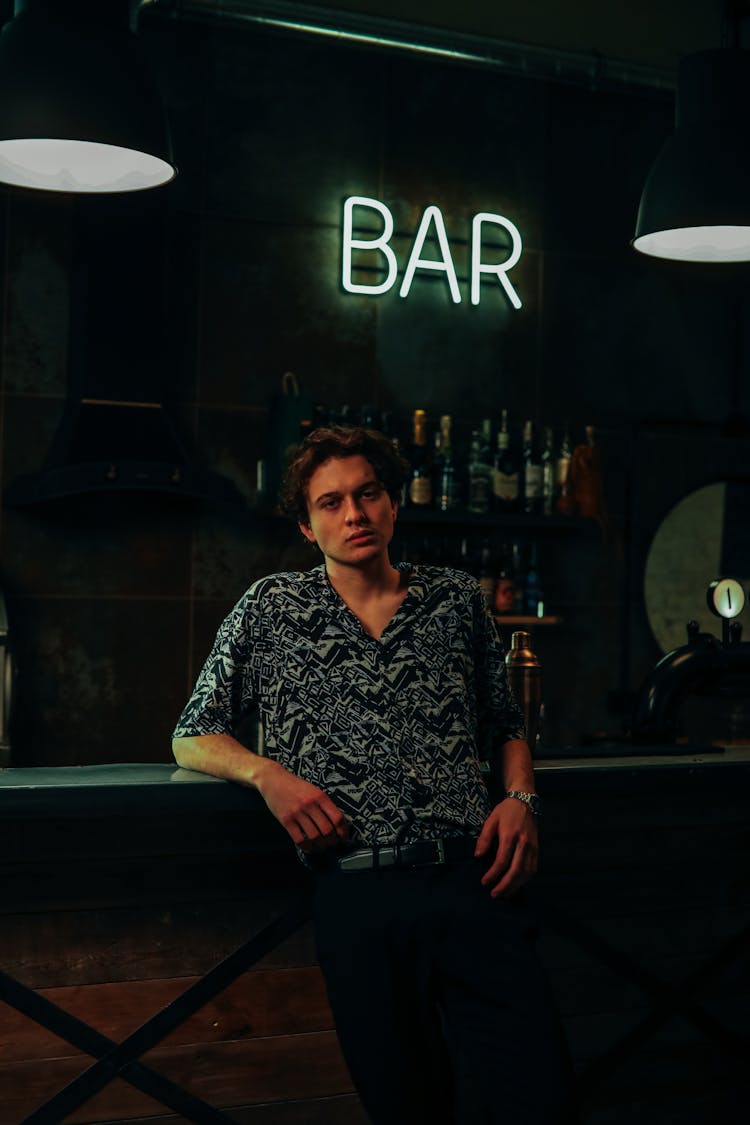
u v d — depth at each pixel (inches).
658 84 206.2
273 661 72.4
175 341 189.8
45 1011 80.5
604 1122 94.5
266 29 187.0
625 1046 94.1
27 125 102.1
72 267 183.5
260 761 71.5
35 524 181.9
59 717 181.8
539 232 211.9
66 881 82.2
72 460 167.6
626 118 217.6
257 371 194.1
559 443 210.5
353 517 72.4
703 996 97.6
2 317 180.7
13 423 180.7
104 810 77.6
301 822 68.7
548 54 198.7
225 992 85.7
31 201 182.9
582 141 214.8
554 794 88.0
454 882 68.8
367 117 201.5
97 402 172.1
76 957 82.4
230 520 191.9
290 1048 87.0
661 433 217.3
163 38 189.8
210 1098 85.0
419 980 68.1
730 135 122.7
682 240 134.6
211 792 79.5
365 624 73.4
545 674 208.5
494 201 209.2
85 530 184.4
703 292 221.3
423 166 204.8
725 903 99.0
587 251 214.5
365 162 201.2
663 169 125.7
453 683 72.4
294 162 197.0
